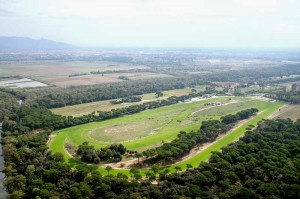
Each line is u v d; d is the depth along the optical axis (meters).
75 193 147.00
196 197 144.38
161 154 189.75
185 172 168.62
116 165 189.25
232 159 181.50
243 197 144.62
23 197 152.12
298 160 176.12
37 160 181.62
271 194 145.62
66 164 175.75
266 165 167.38
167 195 148.88
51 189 153.38
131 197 143.12
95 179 156.62
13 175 170.88
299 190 148.00
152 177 163.25
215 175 164.75
